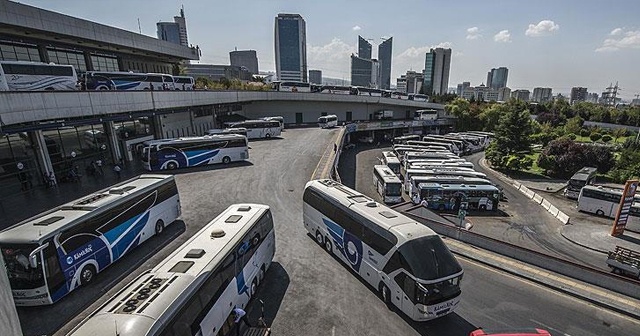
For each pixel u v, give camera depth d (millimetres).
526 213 30297
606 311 12336
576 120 80812
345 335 10836
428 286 10625
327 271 14633
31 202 21031
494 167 51219
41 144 23812
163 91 33500
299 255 15961
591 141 67000
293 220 19891
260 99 59031
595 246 23078
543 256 15133
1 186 21375
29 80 26438
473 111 86312
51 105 21531
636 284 12859
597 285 13727
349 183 38562
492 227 26859
